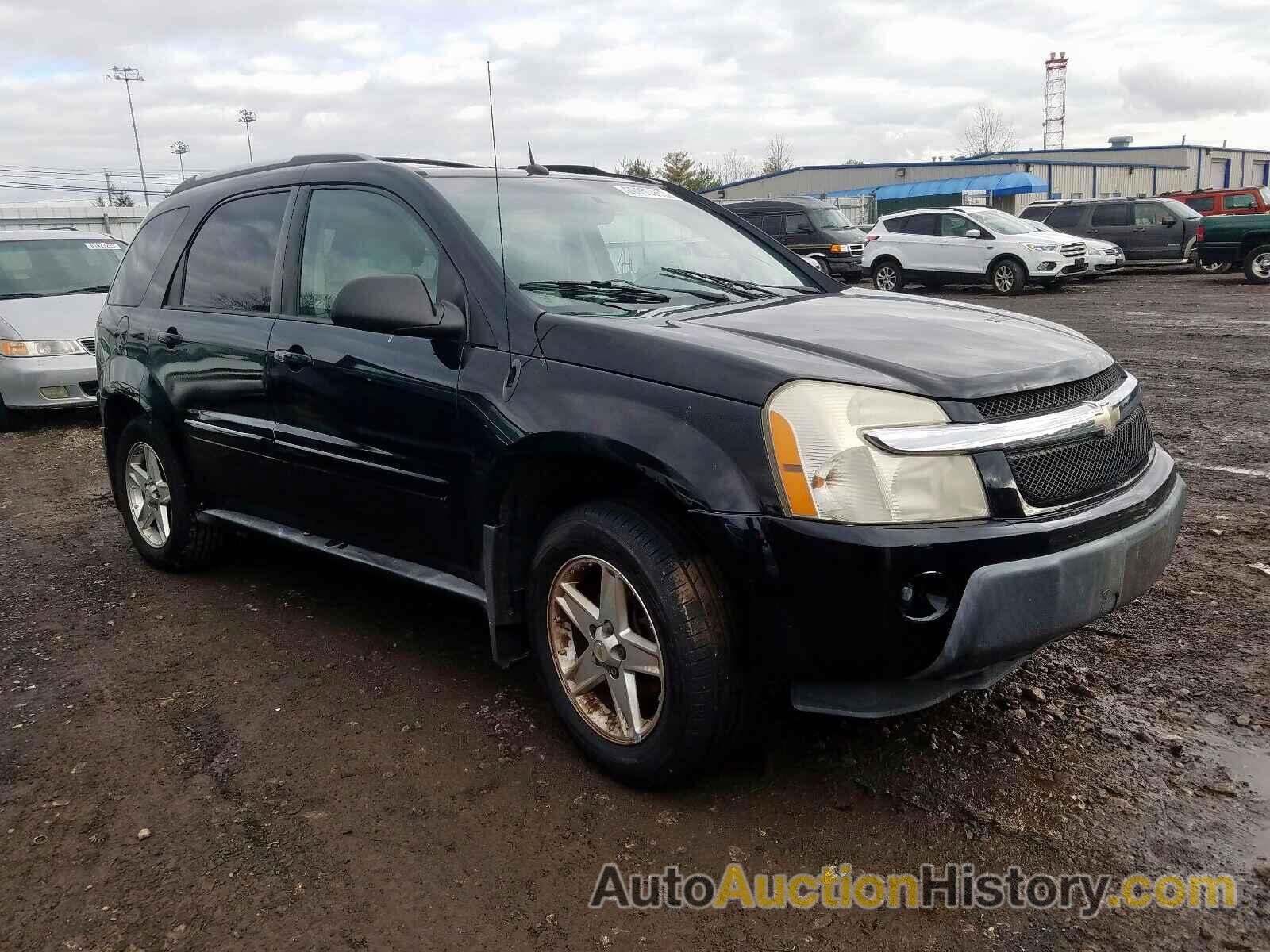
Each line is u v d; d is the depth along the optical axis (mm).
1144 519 2705
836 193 51062
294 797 2881
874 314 3186
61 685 3682
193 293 4367
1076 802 2719
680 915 2348
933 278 20250
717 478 2486
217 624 4195
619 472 2762
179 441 4484
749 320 3035
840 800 2770
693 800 2791
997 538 2369
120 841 2707
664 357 2684
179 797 2906
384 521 3490
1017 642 2410
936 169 48781
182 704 3484
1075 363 2789
